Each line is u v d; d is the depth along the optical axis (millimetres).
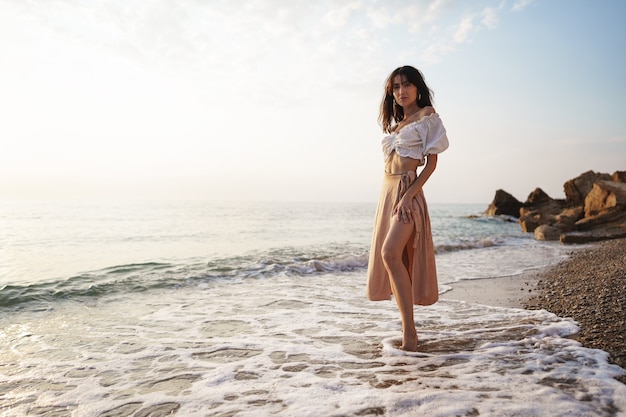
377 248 2969
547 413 1786
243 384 2342
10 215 28250
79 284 5941
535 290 5672
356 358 2791
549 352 2648
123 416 1992
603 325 3195
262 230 19578
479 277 7059
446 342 3045
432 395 2027
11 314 4438
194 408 2041
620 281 5066
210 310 4586
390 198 2926
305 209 62844
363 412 1872
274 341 3303
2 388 2389
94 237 14445
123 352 3062
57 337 3512
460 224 28422
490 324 3707
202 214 37625
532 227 21281
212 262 8359
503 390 2068
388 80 3113
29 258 9203
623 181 24750
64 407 2117
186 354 2980
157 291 5805
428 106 2902
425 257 2814
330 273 7703
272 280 6824
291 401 2051
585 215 21953
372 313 4410
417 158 2828
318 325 3875
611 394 1982
